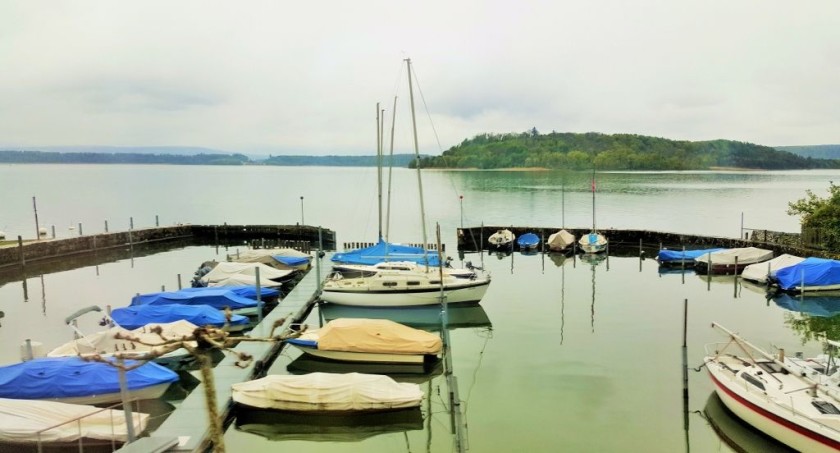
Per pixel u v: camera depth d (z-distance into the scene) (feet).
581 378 78.02
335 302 115.44
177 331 83.25
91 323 111.45
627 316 109.09
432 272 121.08
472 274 121.70
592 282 143.02
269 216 307.17
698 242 187.83
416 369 81.82
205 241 229.04
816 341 93.04
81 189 514.68
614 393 72.95
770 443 58.70
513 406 69.87
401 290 112.68
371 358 82.64
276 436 65.77
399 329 85.10
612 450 59.26
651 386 74.84
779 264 133.90
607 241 186.80
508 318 109.19
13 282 149.89
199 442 56.34
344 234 241.35
